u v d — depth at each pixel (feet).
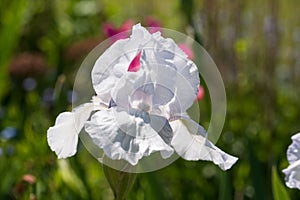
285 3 20.95
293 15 19.75
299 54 17.56
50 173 11.29
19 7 18.03
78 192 11.33
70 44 20.58
